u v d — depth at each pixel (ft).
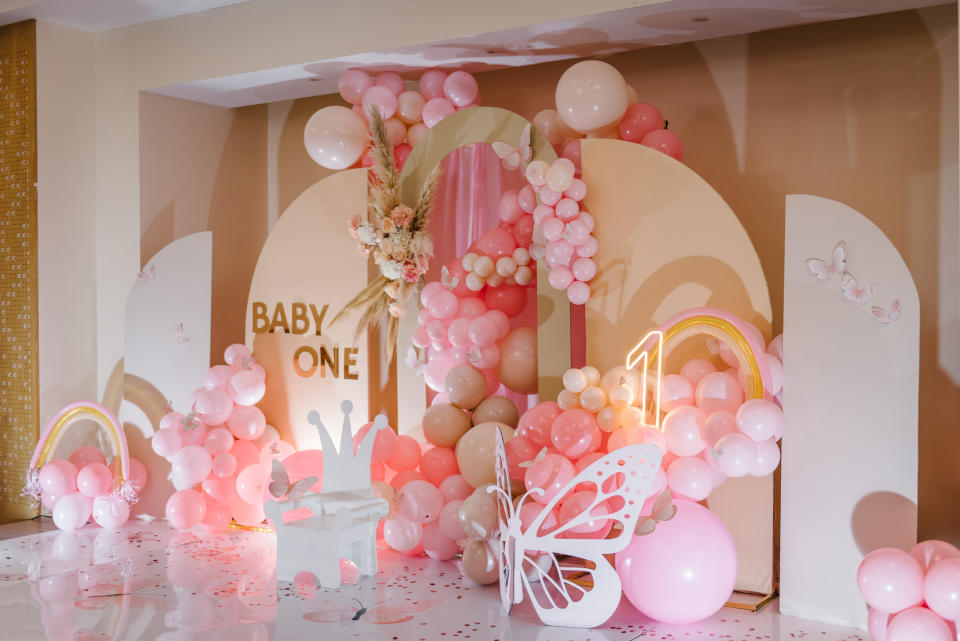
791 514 12.34
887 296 11.60
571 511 11.87
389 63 16.97
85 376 19.76
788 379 12.34
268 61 17.49
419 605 12.77
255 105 21.80
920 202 14.42
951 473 14.25
